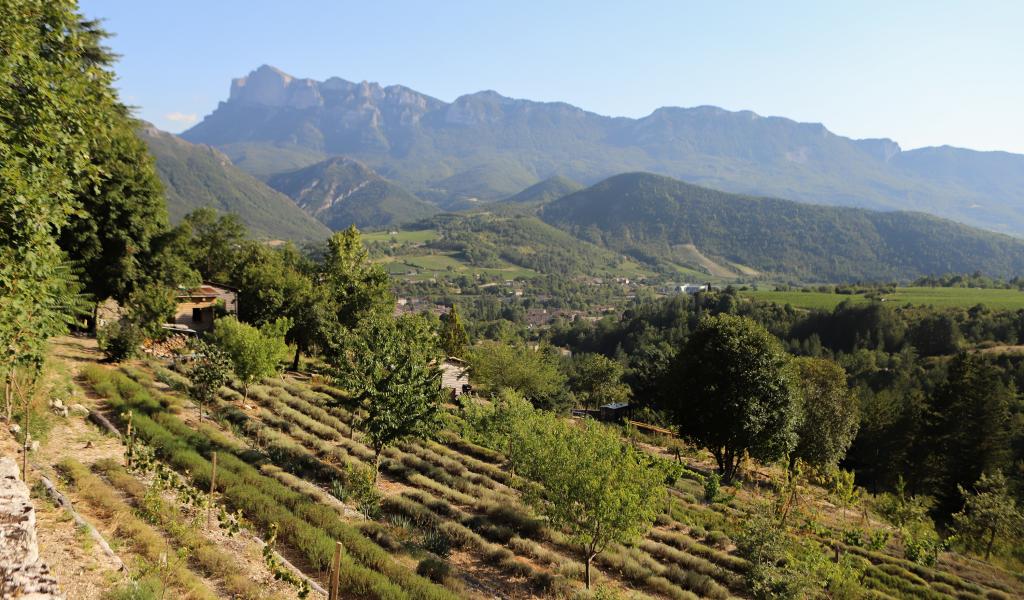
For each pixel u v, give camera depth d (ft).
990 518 121.39
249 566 47.93
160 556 41.81
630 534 64.03
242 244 249.96
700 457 175.52
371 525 65.41
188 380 111.65
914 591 85.40
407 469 94.38
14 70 39.81
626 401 265.95
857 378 338.34
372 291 187.32
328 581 50.52
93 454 62.44
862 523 125.18
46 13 43.62
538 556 71.72
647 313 558.97
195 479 64.54
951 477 186.19
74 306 57.16
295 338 164.45
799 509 88.53
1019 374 290.35
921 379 316.60
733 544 90.74
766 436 134.92
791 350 398.83
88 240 128.26
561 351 590.14
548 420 112.98
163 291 129.59
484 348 207.41
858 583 74.90
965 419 189.37
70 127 45.62
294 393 131.34
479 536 72.23
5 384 56.95
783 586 62.23
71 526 42.42
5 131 39.04
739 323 140.97
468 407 145.79
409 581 52.65
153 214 142.31
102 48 103.45
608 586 67.82
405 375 80.79
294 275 172.86
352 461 89.56
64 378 85.05
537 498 77.15
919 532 120.37
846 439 164.25
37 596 21.80
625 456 67.36
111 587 35.17
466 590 56.90
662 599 66.33
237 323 112.16
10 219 39.78
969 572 102.73
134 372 103.76
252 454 79.36
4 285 40.98
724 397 134.21
